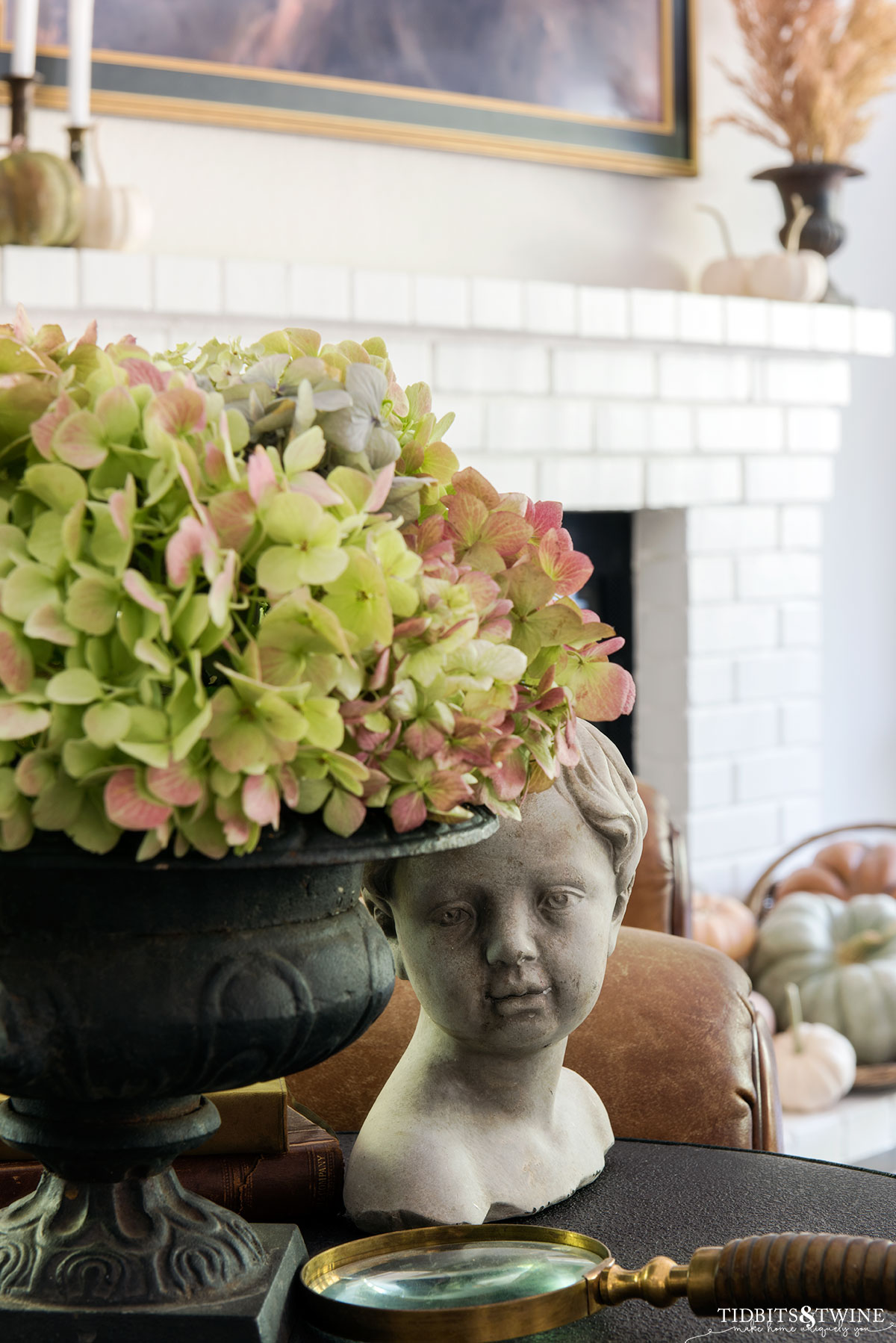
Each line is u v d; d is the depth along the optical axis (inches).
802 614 119.0
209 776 22.5
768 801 118.3
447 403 96.2
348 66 95.7
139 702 22.4
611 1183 36.6
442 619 24.8
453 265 102.3
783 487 116.2
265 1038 24.9
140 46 88.4
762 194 117.6
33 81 79.9
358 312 89.7
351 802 24.2
